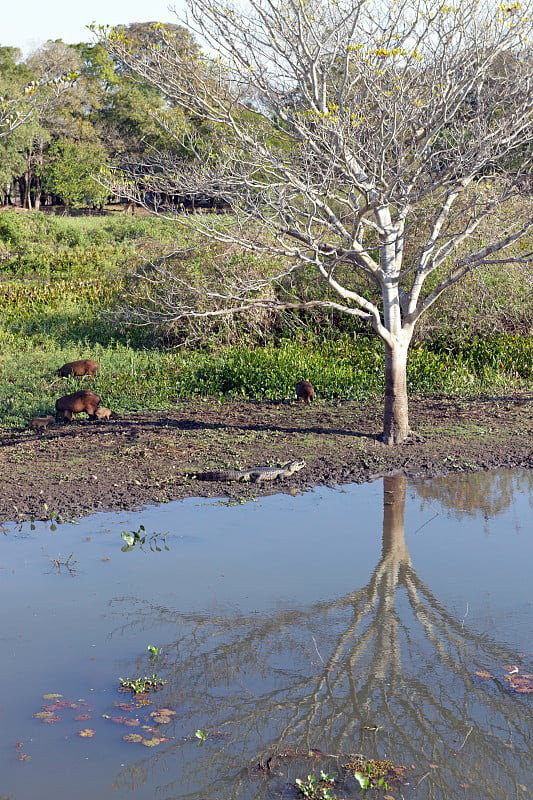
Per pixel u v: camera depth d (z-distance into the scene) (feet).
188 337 68.59
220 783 18.24
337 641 25.18
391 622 26.32
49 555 31.19
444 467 42.60
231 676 23.06
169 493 38.37
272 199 43.98
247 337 72.38
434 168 43.32
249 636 25.44
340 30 42.06
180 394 59.93
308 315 76.59
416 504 37.52
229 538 33.27
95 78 260.83
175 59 42.04
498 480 40.86
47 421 49.98
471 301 70.79
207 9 40.81
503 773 18.81
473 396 59.26
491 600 27.84
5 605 26.91
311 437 48.06
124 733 20.07
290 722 20.92
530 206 51.16
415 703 21.84
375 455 44.45
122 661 23.63
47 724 20.30
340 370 62.18
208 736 20.11
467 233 44.73
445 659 24.12
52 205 282.15
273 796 17.75
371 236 73.10
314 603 27.66
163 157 48.60
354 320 75.20
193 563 30.68
